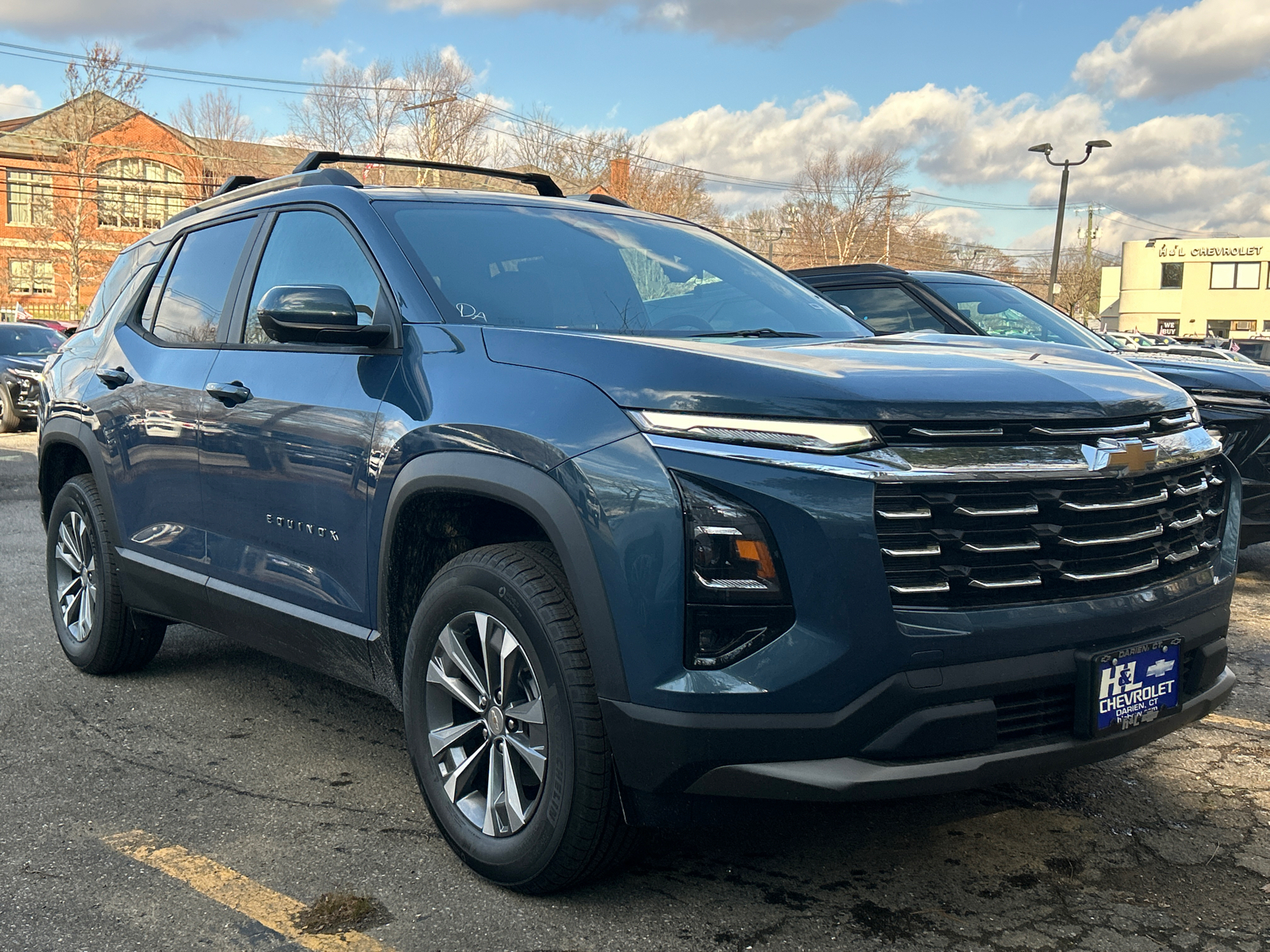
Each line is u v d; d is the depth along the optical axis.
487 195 3.64
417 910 2.55
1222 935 2.45
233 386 3.48
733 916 2.52
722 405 2.29
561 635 2.43
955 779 2.27
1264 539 5.75
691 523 2.26
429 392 2.79
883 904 2.58
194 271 4.06
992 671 2.31
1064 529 2.43
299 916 2.52
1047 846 2.90
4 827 3.00
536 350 2.66
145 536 3.97
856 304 6.82
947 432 2.31
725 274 3.69
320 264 3.41
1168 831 3.01
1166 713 2.59
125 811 3.11
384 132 50.00
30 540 7.39
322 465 3.08
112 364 4.23
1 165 51.53
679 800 2.34
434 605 2.75
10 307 52.50
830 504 2.23
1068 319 6.91
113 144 48.91
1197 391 5.75
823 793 2.21
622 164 53.56
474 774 2.77
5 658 4.66
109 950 2.38
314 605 3.18
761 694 2.22
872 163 66.19
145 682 4.35
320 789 3.27
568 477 2.40
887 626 2.23
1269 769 3.47
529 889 2.59
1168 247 69.25
